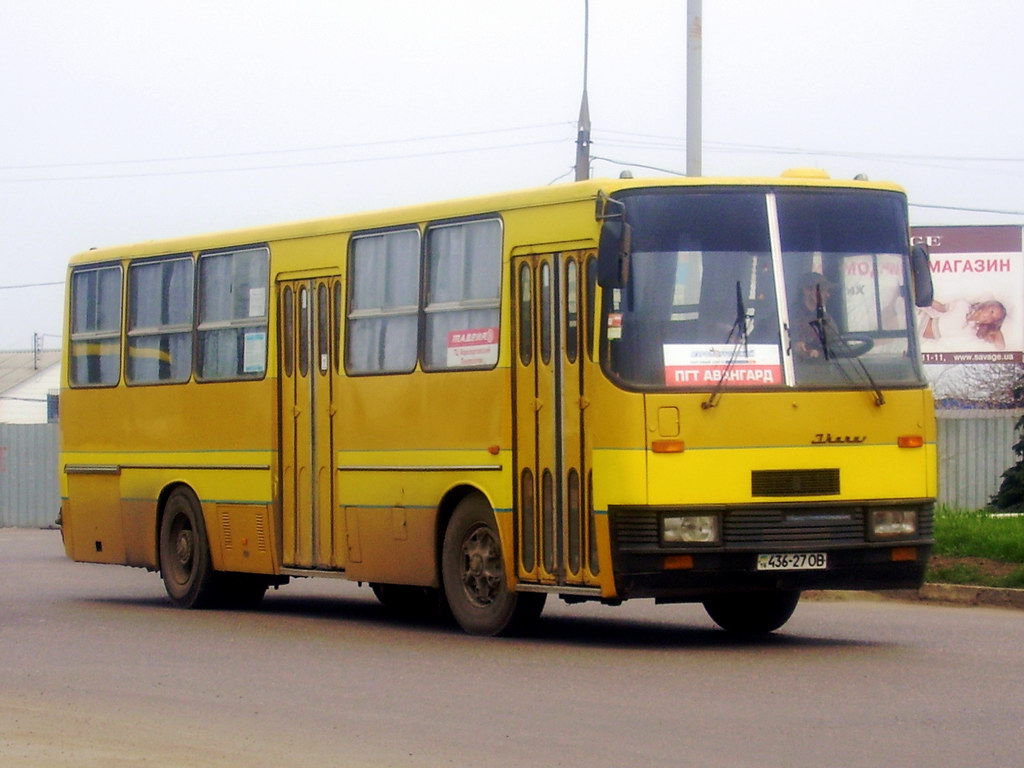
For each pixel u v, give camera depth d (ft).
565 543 45.68
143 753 31.22
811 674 39.99
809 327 44.86
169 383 61.87
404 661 43.62
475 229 49.24
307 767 29.73
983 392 139.44
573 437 45.39
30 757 30.86
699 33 71.82
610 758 30.01
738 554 43.37
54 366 284.61
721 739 31.63
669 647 46.06
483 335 48.62
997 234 132.46
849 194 46.09
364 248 53.67
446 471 49.73
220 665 43.52
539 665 42.27
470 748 31.22
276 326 56.90
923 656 43.50
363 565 53.26
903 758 29.66
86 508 66.13
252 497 57.72
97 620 56.18
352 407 53.62
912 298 46.39
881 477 44.88
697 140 72.02
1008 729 32.48
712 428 43.60
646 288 43.96
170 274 62.34
